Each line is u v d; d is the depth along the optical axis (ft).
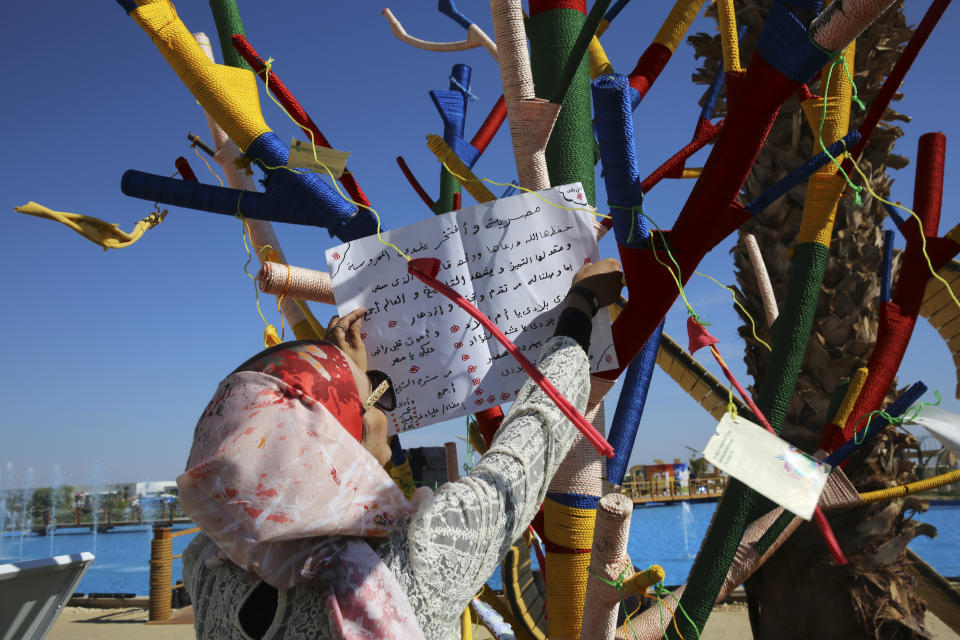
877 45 8.51
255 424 2.17
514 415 2.59
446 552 2.16
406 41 5.56
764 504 4.94
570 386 2.67
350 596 1.97
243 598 2.19
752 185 8.38
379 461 2.79
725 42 3.17
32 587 5.77
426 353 3.67
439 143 4.25
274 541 2.07
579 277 3.34
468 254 3.73
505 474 2.36
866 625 6.94
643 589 3.70
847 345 7.83
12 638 5.69
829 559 7.09
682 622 4.34
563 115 4.38
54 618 6.01
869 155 8.59
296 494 2.08
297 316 5.12
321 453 2.16
